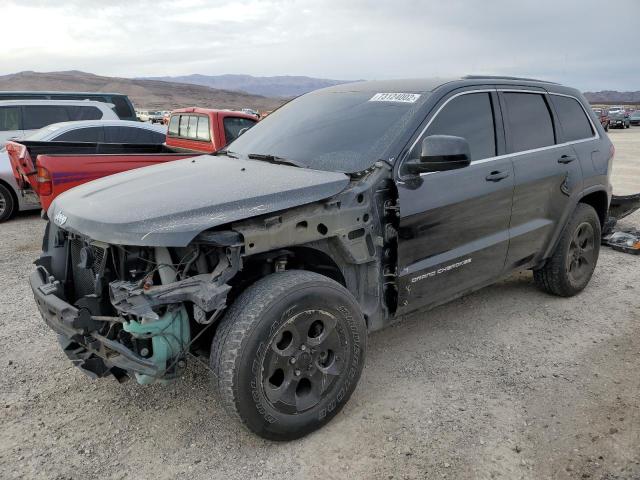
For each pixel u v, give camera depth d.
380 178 3.19
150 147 8.35
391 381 3.51
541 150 4.36
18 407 3.26
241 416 2.63
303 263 3.19
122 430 3.03
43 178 6.24
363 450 2.83
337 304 2.88
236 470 2.68
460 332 4.25
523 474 2.65
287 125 4.11
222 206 2.66
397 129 3.43
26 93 14.02
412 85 3.89
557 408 3.20
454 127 3.69
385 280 3.35
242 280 2.97
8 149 7.57
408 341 4.09
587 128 5.00
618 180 12.80
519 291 5.16
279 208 2.71
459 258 3.68
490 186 3.81
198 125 9.27
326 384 2.93
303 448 2.85
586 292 5.14
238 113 9.24
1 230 8.29
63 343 3.08
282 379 2.84
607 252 6.55
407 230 3.30
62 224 3.01
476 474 2.64
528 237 4.27
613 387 3.44
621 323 4.43
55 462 2.76
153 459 2.78
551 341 4.10
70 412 3.21
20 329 4.38
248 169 3.41
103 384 3.51
